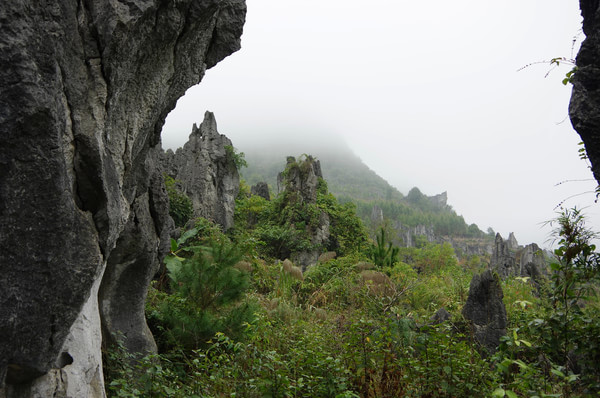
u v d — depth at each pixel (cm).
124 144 416
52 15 295
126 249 645
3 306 267
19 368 290
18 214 269
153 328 787
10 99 256
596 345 435
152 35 399
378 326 686
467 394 484
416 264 4300
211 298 790
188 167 2591
